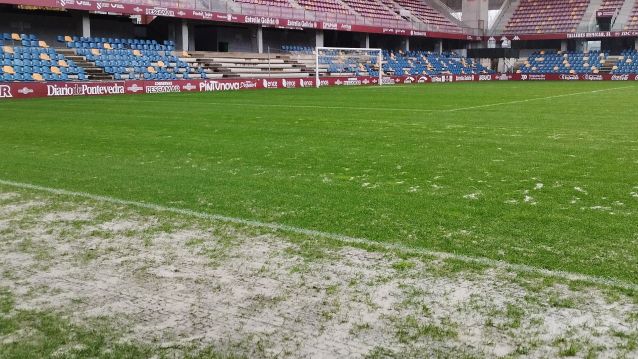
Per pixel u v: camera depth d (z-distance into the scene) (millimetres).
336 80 35500
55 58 26094
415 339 2889
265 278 3701
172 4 30812
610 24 46438
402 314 3164
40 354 2795
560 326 3000
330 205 5465
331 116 14477
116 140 10062
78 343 2900
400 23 43031
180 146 9320
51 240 4551
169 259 4082
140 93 25781
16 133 11086
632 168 7121
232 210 5328
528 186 6164
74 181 6672
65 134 10914
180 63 30906
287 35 42531
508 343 2838
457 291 3449
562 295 3359
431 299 3348
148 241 4488
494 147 8977
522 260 3916
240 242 4422
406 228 4695
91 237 4609
